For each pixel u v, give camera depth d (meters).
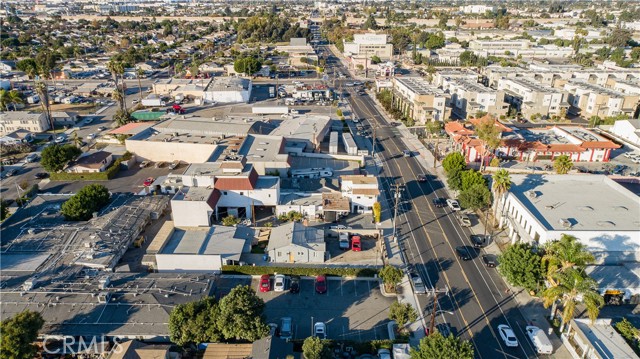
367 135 152.00
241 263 78.88
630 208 84.62
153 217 94.38
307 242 81.19
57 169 116.25
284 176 111.88
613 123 158.00
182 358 58.78
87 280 69.38
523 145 127.44
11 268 72.75
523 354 60.09
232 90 197.38
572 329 61.28
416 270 78.38
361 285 74.38
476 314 67.56
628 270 72.50
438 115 163.50
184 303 64.50
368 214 98.06
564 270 61.50
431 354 52.59
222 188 93.88
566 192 92.12
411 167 124.69
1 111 170.38
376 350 59.62
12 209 99.38
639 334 59.53
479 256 82.44
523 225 83.56
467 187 100.25
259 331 58.44
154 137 129.88
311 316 67.06
